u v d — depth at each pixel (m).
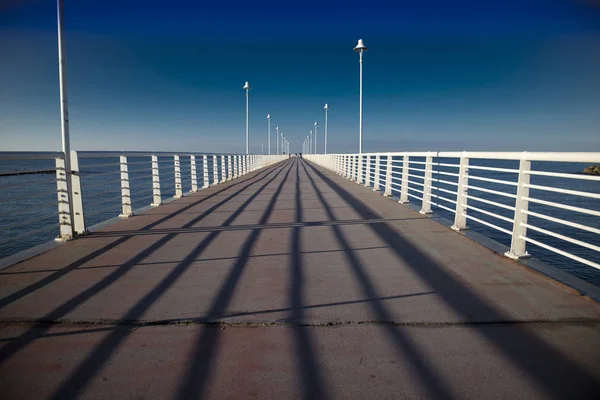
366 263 5.14
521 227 5.27
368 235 6.88
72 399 2.40
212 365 2.74
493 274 4.66
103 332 3.23
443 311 3.60
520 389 2.47
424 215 9.04
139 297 3.96
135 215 9.10
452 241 6.41
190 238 6.64
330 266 5.01
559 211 18.09
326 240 6.48
